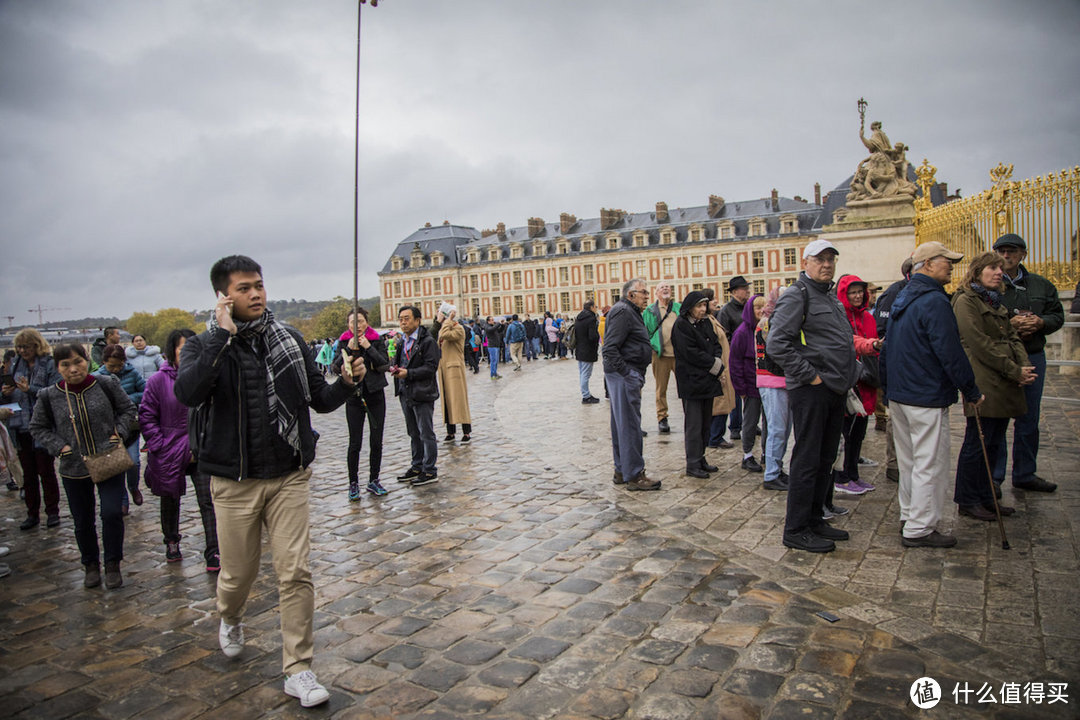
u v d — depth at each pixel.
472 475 7.93
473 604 4.30
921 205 13.52
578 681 3.33
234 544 3.56
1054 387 10.89
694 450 7.16
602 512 6.12
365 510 6.70
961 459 5.36
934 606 3.91
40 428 5.00
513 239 92.38
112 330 9.77
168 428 5.43
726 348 8.43
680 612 4.01
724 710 3.03
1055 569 4.29
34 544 6.43
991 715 2.89
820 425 4.89
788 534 5.03
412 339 7.70
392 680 3.45
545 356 32.16
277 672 3.63
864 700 3.04
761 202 78.94
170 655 3.90
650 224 83.12
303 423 3.58
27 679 3.69
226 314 3.36
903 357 4.83
